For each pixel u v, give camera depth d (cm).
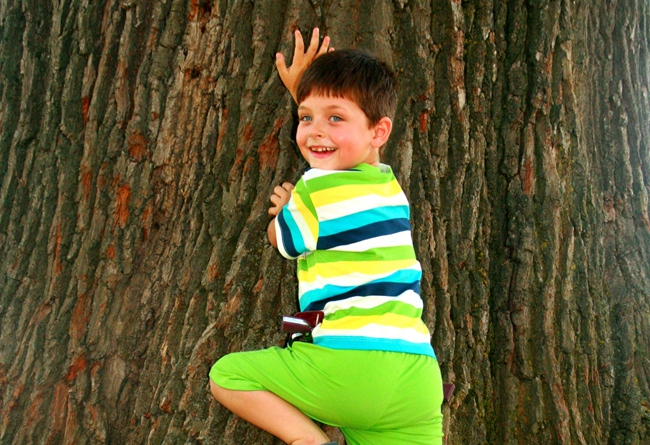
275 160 251
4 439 273
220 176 257
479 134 287
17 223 293
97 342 273
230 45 254
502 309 294
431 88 266
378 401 194
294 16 248
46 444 270
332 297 203
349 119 217
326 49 238
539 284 293
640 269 321
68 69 278
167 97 264
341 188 210
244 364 203
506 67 296
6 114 300
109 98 272
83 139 277
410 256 218
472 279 286
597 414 296
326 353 196
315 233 209
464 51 283
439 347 267
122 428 268
